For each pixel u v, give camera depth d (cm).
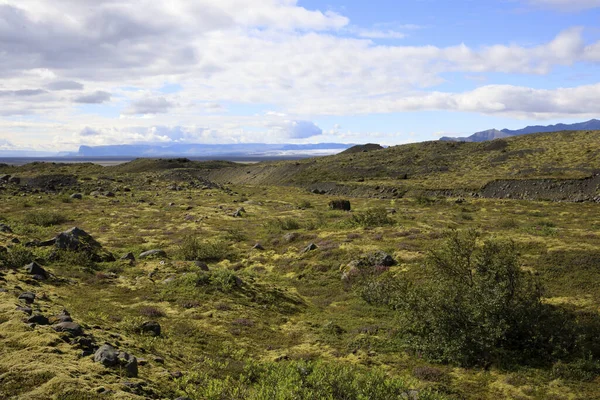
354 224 3988
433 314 1639
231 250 3462
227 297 2109
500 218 4622
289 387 916
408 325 1703
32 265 2058
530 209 5625
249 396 982
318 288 2497
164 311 1856
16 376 860
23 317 1212
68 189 7644
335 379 962
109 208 5728
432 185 8525
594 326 1619
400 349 1619
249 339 1655
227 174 15162
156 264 2698
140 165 16162
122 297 1997
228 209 5822
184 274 2353
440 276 1894
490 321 1559
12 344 1035
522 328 1582
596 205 5778
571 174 7494
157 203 6419
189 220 4919
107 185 8212
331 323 1856
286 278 2722
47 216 4609
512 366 1440
